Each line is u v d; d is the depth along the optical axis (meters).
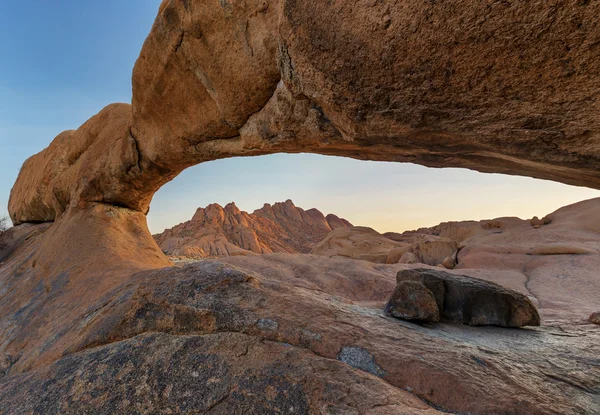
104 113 10.21
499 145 2.57
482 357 3.07
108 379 2.73
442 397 2.41
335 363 2.68
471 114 2.41
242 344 3.00
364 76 2.65
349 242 30.44
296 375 2.52
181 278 4.22
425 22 2.10
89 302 5.16
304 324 3.34
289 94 3.82
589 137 2.07
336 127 3.60
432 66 2.27
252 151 5.58
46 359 3.62
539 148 2.40
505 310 4.69
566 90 1.89
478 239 25.92
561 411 2.27
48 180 11.82
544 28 1.73
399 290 4.58
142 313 3.62
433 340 3.46
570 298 8.07
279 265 11.12
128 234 9.48
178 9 4.45
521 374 2.84
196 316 3.44
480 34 1.94
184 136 6.18
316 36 2.74
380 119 2.90
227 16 4.05
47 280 7.47
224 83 4.62
